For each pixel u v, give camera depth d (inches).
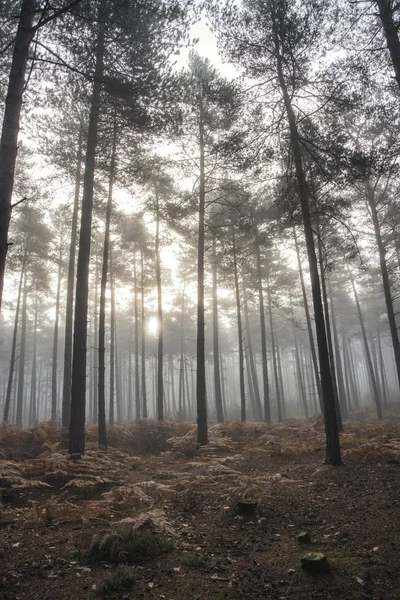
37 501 281.0
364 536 196.4
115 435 590.9
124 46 417.1
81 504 281.6
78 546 194.9
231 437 600.1
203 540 204.2
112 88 391.2
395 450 373.4
